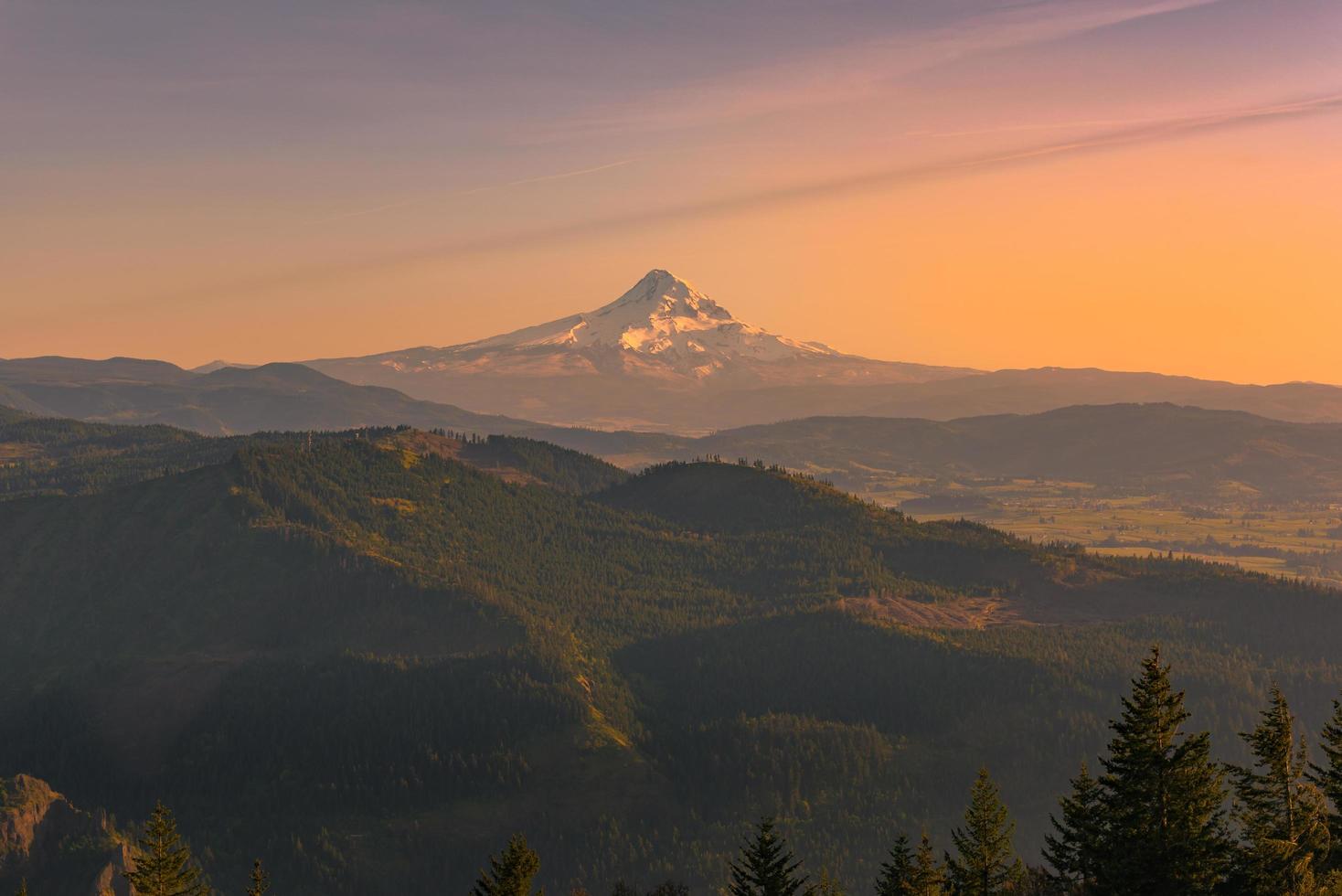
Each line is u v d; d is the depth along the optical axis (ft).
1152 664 437.58
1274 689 468.75
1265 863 431.84
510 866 518.37
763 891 539.29
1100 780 443.73
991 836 543.39
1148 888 426.10
